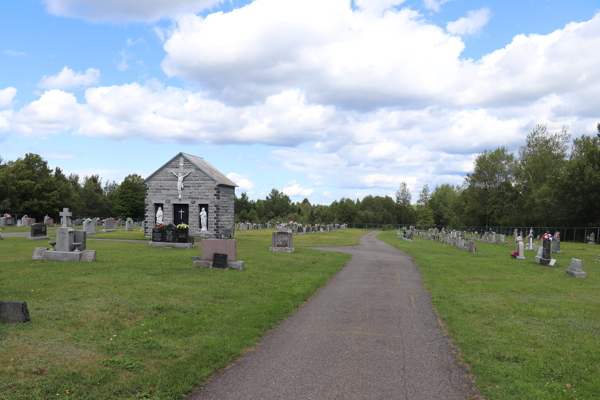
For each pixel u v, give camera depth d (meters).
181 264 18.67
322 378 6.94
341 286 16.25
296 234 57.56
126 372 6.80
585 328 10.10
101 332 8.57
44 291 11.89
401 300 13.61
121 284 13.44
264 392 6.35
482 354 8.17
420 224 118.00
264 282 15.74
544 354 8.15
